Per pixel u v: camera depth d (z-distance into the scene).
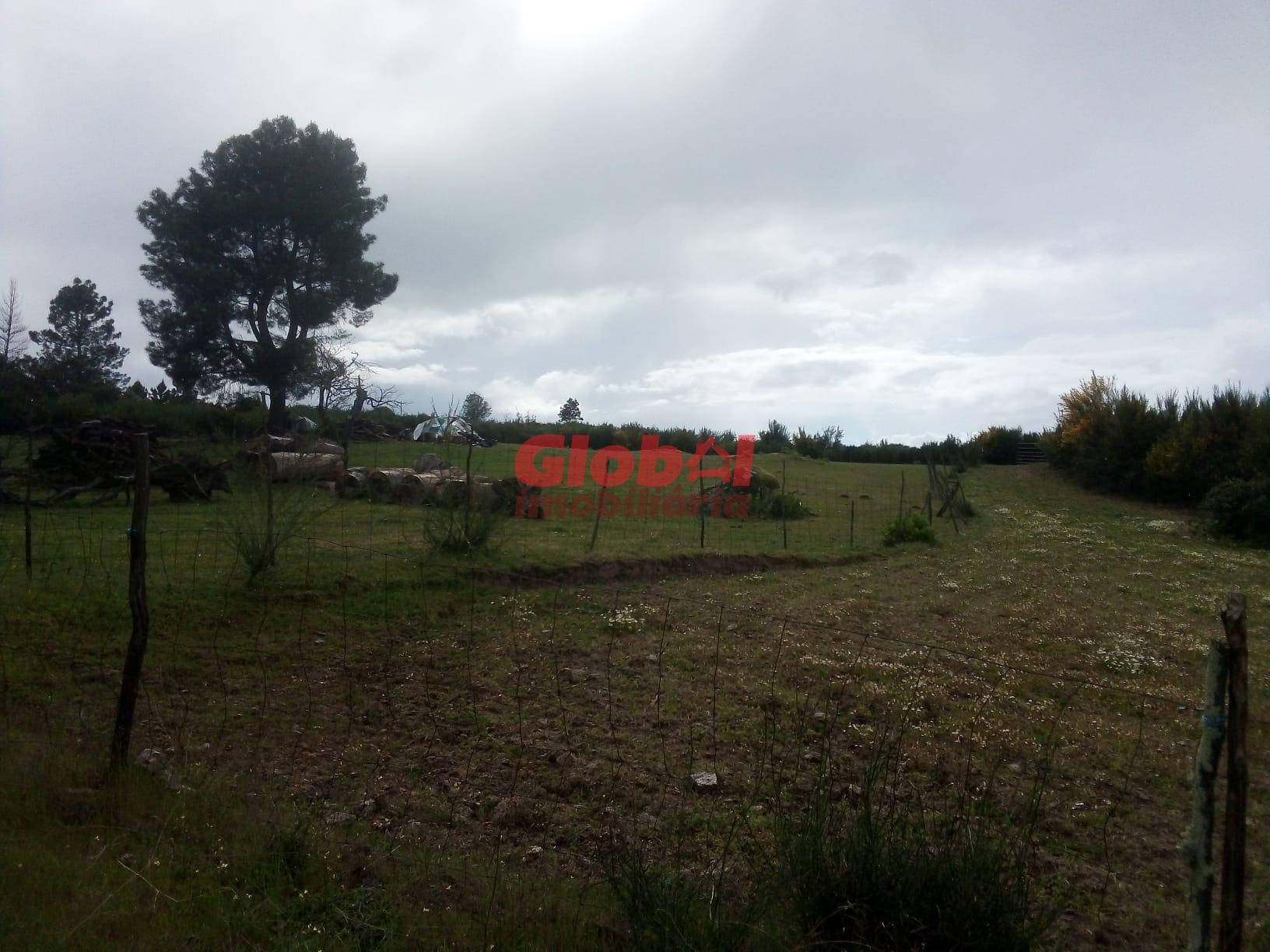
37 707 6.52
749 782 5.89
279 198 37.28
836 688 8.08
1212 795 3.16
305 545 11.81
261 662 8.04
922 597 13.41
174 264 37.53
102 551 11.16
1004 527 22.31
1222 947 3.07
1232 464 26.38
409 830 5.02
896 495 27.14
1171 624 12.41
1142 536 21.86
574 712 7.24
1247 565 18.12
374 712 7.08
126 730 5.31
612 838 4.62
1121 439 29.62
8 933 3.51
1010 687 8.73
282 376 36.91
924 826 4.26
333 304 39.53
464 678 8.01
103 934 3.63
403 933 3.81
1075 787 6.14
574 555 13.22
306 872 4.27
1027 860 4.62
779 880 4.00
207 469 17.69
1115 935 4.32
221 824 4.71
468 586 11.08
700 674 8.41
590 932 3.86
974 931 3.63
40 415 24.89
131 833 4.55
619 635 9.66
